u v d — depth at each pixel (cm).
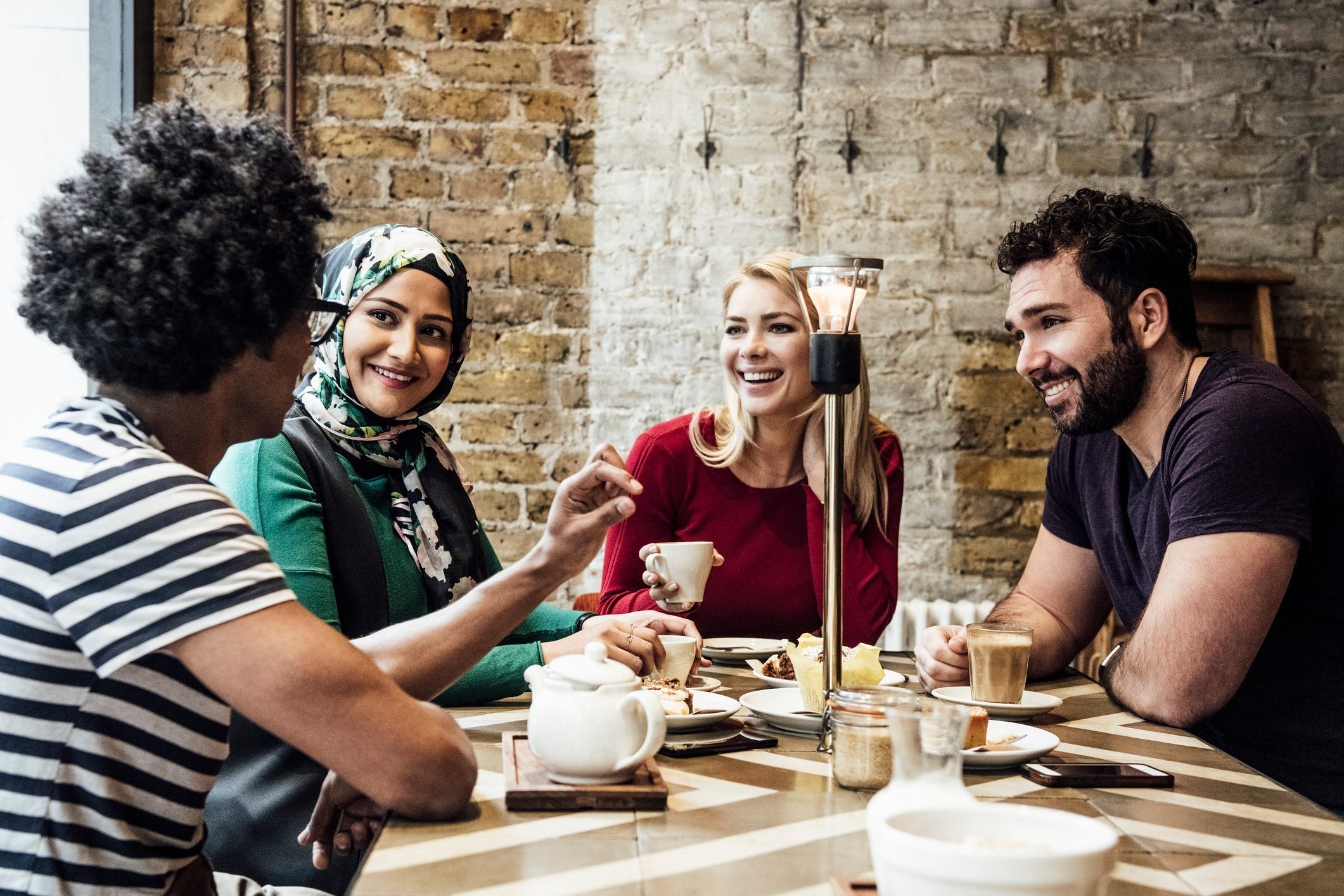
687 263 292
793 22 290
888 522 209
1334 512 151
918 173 291
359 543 149
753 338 201
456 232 289
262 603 85
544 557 112
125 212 90
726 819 92
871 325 292
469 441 291
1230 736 156
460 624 110
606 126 291
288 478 142
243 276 93
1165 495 160
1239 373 156
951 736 71
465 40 288
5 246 260
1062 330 163
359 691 87
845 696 103
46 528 83
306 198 102
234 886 116
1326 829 92
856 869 80
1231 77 290
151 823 89
